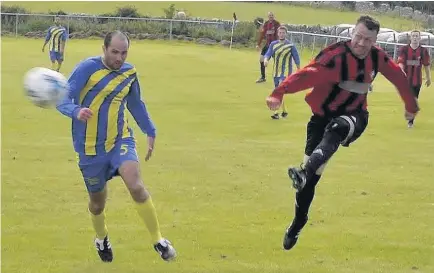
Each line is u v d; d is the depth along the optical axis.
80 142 8.44
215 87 28.28
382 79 32.75
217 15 68.56
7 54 39.22
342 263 9.25
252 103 24.19
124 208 11.48
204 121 20.31
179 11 64.31
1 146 16.17
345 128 7.94
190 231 10.39
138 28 54.03
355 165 15.02
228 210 11.48
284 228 10.61
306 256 9.49
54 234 10.20
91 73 8.24
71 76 8.27
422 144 17.53
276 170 14.35
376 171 14.50
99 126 8.33
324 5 74.94
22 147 16.11
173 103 23.73
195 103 23.84
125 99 8.55
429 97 27.09
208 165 14.70
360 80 7.99
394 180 13.75
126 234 10.24
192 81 30.08
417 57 20.62
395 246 9.91
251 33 51.59
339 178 13.82
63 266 9.00
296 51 21.97
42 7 66.94
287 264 9.18
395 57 34.53
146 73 32.47
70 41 50.12
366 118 8.28
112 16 57.59
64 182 13.06
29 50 42.19
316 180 8.37
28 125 18.88
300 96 26.28
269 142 17.41
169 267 9.03
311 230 10.55
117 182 13.13
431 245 9.99
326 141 7.89
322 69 7.80
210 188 12.82
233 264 9.16
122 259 9.30
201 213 11.30
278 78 22.03
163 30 53.94
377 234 10.41
